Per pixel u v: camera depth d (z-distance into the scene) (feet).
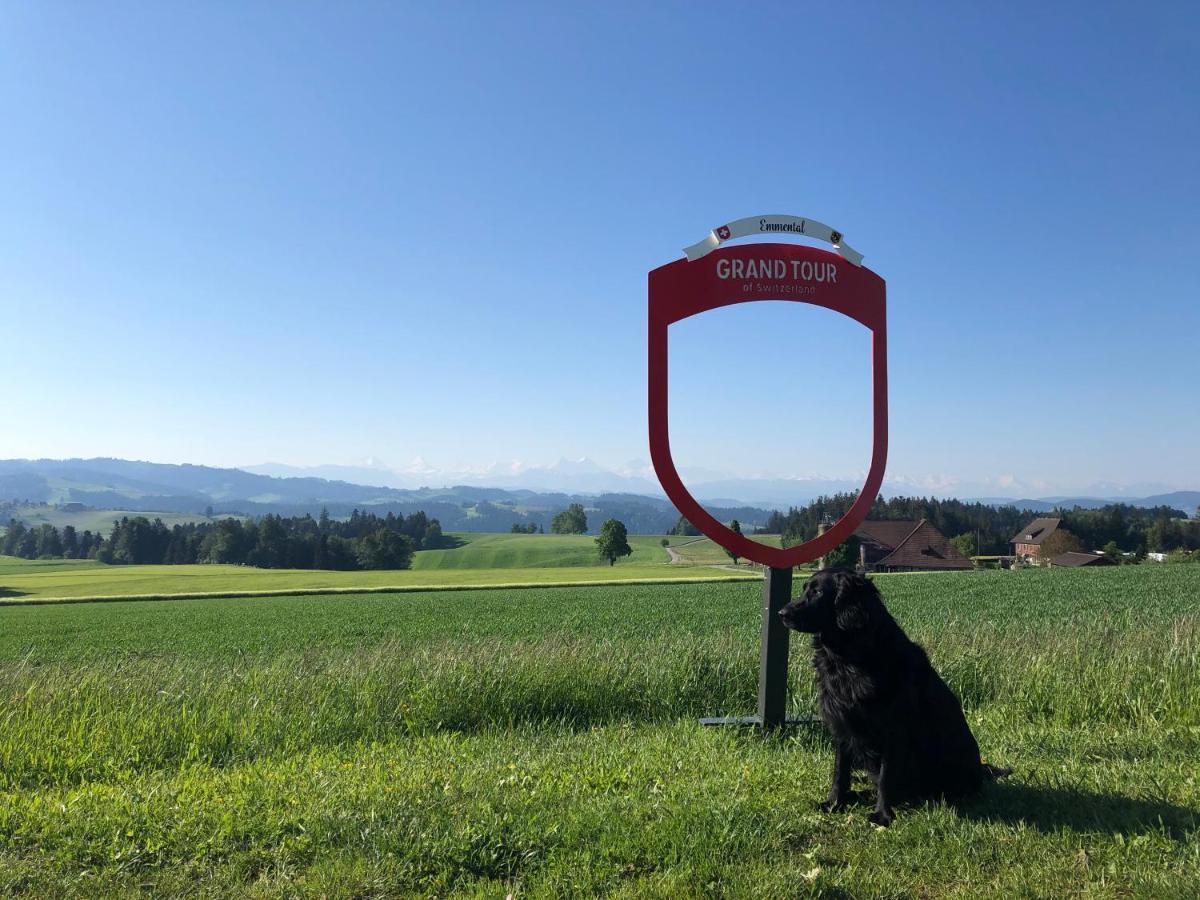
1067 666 15.67
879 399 13.62
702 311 13.17
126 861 8.60
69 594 102.78
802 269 13.39
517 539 310.04
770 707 13.05
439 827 9.00
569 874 8.29
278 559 218.38
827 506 81.92
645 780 10.67
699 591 78.79
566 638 21.40
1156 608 45.55
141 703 14.40
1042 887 8.07
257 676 16.17
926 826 9.31
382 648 19.79
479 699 14.89
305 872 8.44
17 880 8.23
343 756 12.44
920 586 70.79
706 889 8.07
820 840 9.16
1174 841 8.71
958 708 10.37
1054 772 10.93
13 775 11.63
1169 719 13.67
